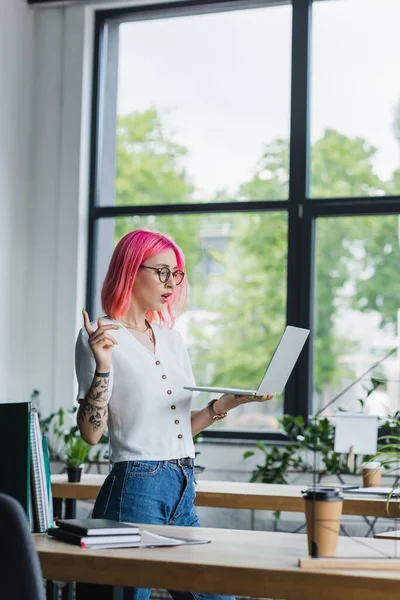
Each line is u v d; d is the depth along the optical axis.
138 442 2.34
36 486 2.10
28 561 1.50
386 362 4.89
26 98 5.51
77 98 5.47
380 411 4.80
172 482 2.35
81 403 2.29
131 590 2.23
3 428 2.11
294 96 5.16
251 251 5.20
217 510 4.91
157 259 2.46
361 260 4.99
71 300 5.38
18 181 5.42
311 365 5.01
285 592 1.64
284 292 5.11
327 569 1.66
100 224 5.52
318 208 5.07
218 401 2.50
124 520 2.28
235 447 4.99
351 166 5.07
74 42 5.51
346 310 5.00
